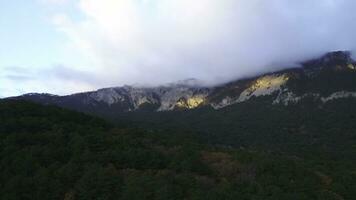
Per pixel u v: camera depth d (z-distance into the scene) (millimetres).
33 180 64938
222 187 69438
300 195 70250
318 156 139875
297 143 194375
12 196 62000
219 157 84375
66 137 81688
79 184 65500
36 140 77938
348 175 88812
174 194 65000
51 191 64250
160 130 135500
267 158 86062
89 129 91062
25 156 69688
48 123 86875
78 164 70625
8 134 78938
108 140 83062
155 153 78750
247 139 198875
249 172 78250
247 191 70312
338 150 171375
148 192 64750
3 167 67875
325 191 75250
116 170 71250
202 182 70438
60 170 67500
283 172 79188
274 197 68188
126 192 64750
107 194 64938
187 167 75062
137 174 70125
